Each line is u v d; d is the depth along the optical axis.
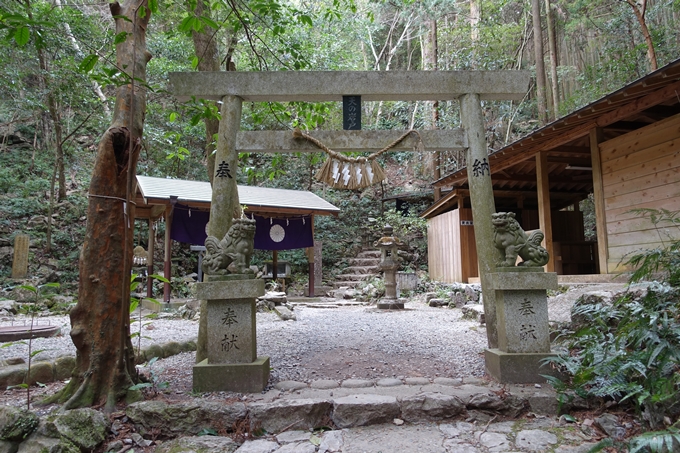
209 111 4.54
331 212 11.55
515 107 15.21
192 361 4.52
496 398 3.13
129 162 3.35
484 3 15.88
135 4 3.71
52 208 13.27
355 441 2.78
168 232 9.45
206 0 5.53
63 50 11.04
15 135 16.14
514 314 3.66
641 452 2.35
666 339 2.92
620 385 2.80
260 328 6.49
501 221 3.67
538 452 2.61
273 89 4.13
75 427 2.68
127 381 3.23
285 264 13.00
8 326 6.27
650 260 3.56
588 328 3.66
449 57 15.39
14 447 2.55
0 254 11.96
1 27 3.09
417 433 2.88
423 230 15.77
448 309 9.07
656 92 5.50
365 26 17.25
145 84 3.39
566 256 9.20
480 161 4.14
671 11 11.87
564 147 8.05
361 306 10.43
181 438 2.80
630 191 6.25
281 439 2.83
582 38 14.55
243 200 10.39
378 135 4.16
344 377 3.83
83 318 3.21
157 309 8.75
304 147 4.12
